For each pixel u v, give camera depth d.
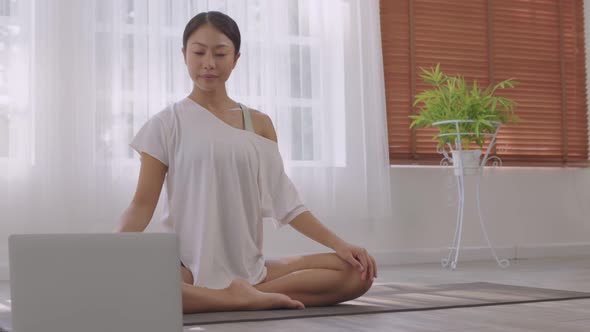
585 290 3.13
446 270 4.48
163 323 1.12
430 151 5.38
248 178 2.45
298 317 2.22
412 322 2.13
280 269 2.52
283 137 4.74
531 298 2.74
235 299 2.32
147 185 2.42
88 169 4.26
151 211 2.44
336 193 4.91
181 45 4.49
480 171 4.70
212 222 2.40
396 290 3.12
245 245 2.44
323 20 4.88
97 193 4.27
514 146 5.71
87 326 1.07
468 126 4.66
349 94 4.96
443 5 5.53
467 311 2.40
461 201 4.67
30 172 4.16
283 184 2.54
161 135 2.43
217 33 2.41
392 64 5.36
